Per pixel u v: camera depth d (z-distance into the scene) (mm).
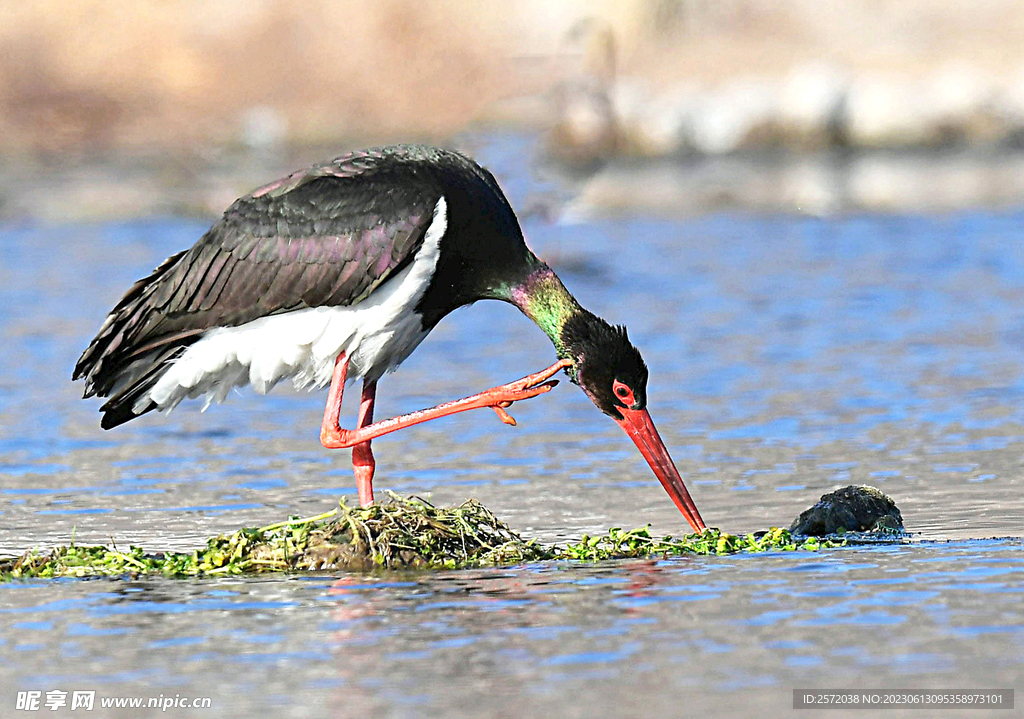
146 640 9281
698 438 15164
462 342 20328
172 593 10359
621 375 11852
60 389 17797
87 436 15680
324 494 13375
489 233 12023
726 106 43094
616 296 23328
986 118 42594
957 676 8250
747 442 14953
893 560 10695
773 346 19703
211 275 12109
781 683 8203
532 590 10203
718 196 34375
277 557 11086
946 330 20422
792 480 13445
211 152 40250
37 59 44250
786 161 41094
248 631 9422
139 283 12273
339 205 11953
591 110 41188
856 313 21750
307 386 12625
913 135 42344
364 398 12422
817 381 17703
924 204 32031
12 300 23031
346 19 46312
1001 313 21438
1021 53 49219
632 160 41125
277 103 44344
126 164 38656
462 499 13016
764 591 9977
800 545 11266
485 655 8812
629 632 9172
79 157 39906
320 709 8055
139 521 12508
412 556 11086
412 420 12016
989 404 16359
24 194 34500
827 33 52906
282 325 12109
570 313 11969
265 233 12031
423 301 12109
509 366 18922
